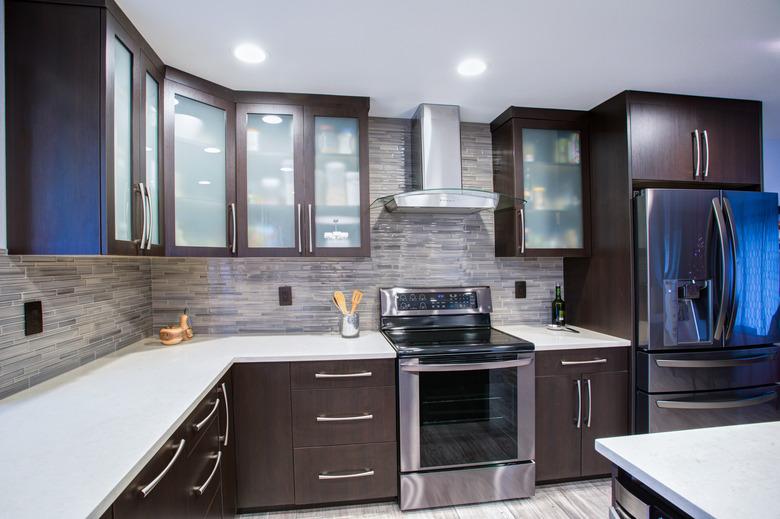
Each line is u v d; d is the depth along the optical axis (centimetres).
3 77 124
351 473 186
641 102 213
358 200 217
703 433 91
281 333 237
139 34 152
